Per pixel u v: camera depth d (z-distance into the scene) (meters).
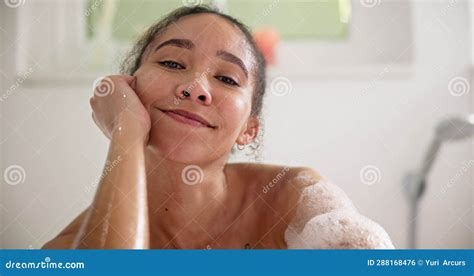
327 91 1.11
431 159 1.01
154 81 0.61
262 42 1.09
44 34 1.12
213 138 0.62
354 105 1.11
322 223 0.64
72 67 1.12
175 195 0.68
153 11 1.16
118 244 0.50
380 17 1.16
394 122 1.11
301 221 0.68
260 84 0.74
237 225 0.72
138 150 0.57
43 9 1.12
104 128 0.63
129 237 0.50
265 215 0.73
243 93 0.65
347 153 1.11
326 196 0.70
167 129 0.60
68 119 1.09
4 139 1.07
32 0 1.11
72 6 1.14
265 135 1.09
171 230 0.70
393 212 1.08
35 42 1.11
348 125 1.11
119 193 0.52
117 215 0.51
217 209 0.72
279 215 0.72
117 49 1.14
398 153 1.11
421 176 1.03
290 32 1.18
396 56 1.15
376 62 1.15
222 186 0.72
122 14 1.16
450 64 1.12
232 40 0.65
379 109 1.11
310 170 0.77
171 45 0.63
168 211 0.69
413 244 1.04
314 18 1.19
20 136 1.08
